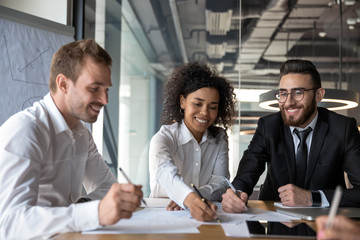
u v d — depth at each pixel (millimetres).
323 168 1698
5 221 946
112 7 3818
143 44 6559
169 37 6117
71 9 2949
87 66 1148
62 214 924
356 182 1624
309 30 4402
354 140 1695
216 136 1907
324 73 4438
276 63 4395
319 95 1740
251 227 1026
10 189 1002
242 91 4340
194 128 1773
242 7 4512
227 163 1941
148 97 7531
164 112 1987
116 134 3916
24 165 1041
